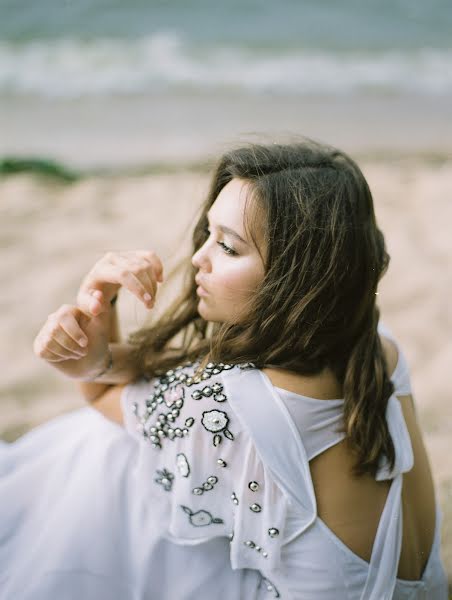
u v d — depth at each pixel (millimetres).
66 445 1415
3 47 9180
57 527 1241
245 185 1208
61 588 1188
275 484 1112
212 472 1136
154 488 1211
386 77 9008
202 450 1130
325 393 1190
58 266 3889
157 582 1212
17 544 1295
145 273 1244
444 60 9688
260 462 1107
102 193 5145
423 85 8758
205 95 8117
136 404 1273
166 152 6324
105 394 1349
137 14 10711
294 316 1190
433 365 2943
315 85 8641
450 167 5828
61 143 6504
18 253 4047
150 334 1444
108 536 1230
